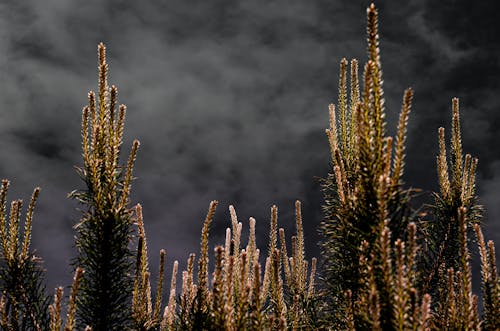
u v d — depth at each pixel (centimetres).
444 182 468
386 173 318
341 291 368
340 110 459
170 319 444
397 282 265
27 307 422
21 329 417
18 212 444
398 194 321
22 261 432
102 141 452
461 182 469
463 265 309
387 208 324
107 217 439
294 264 497
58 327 329
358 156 338
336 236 372
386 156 319
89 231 438
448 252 432
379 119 327
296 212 513
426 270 417
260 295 322
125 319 433
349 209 351
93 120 454
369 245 324
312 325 426
